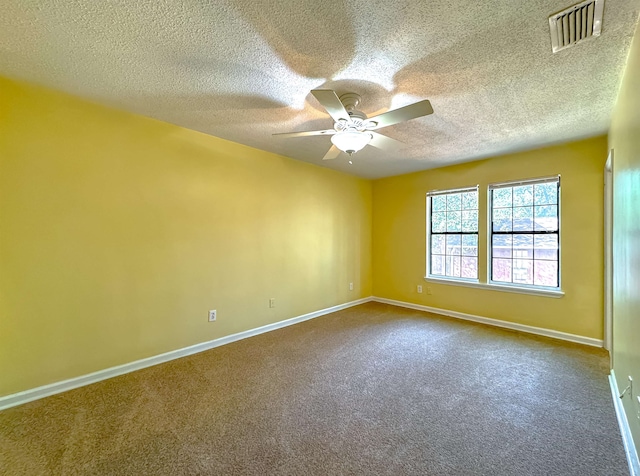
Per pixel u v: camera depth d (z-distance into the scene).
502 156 3.82
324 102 1.78
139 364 2.64
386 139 2.52
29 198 2.12
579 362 2.77
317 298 4.36
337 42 1.62
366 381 2.43
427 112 1.91
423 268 4.66
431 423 1.89
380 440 1.74
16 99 2.07
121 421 1.91
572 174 3.30
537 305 3.57
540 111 2.49
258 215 3.58
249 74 1.95
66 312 2.28
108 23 1.48
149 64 1.84
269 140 3.24
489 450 1.66
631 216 1.73
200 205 3.05
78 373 2.33
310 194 4.25
